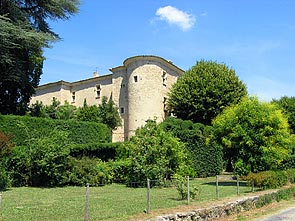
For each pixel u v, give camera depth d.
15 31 21.78
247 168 19.00
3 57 22.27
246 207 12.46
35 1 25.77
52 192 14.54
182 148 19.78
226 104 32.62
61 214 8.55
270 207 13.74
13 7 23.83
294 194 17.62
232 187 17.11
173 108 34.66
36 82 30.12
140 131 19.16
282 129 19.08
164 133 19.00
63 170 18.00
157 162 17.78
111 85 40.16
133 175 17.84
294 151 25.11
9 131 21.11
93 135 26.36
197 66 35.12
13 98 28.44
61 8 25.73
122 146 21.11
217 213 10.44
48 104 43.59
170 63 38.41
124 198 12.03
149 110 34.91
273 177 17.27
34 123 22.44
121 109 37.69
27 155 17.66
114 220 7.73
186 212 9.05
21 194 13.64
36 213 8.69
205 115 32.94
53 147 17.73
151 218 7.97
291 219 11.02
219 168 25.67
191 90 33.50
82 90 42.59
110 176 19.27
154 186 17.20
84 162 18.77
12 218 7.92
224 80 33.41
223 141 19.44
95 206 9.95
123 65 38.25
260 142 18.88
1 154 16.22
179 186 12.05
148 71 35.59
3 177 16.14
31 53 26.83
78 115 33.69
